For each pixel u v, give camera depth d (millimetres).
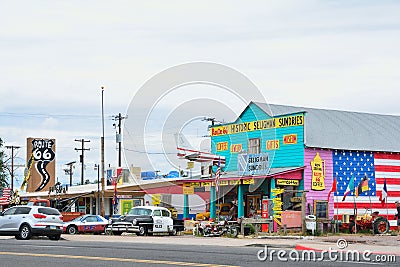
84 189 53719
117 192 44688
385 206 35594
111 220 34531
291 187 33938
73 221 37344
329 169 34469
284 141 34875
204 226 31469
